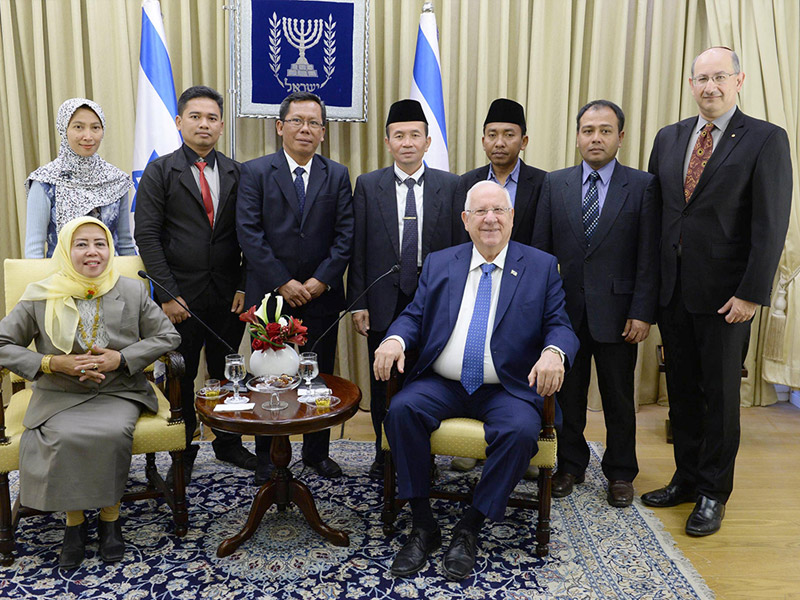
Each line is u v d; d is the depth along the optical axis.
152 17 3.77
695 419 2.88
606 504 2.95
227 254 3.12
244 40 3.94
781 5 4.09
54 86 4.03
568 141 4.26
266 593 2.26
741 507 2.93
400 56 4.14
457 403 2.61
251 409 2.42
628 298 2.89
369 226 3.08
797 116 4.19
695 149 2.70
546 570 2.41
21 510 2.53
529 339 2.63
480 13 4.10
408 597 2.24
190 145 3.04
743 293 2.53
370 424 4.02
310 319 3.09
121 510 2.86
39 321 2.52
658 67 4.20
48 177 2.97
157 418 2.58
